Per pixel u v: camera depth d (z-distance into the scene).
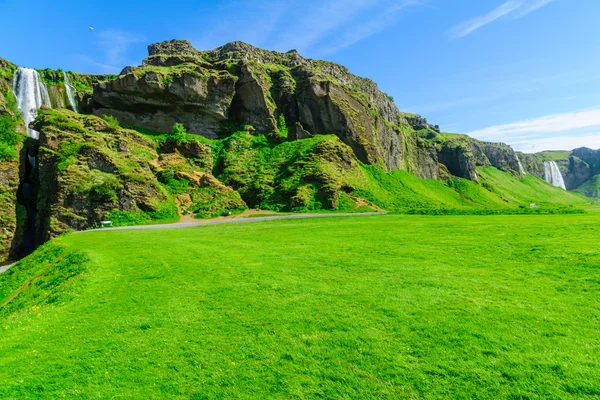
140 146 75.81
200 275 18.52
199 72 92.25
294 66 118.06
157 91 86.69
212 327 11.82
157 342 10.95
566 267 16.02
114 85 85.81
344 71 134.75
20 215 53.78
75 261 25.06
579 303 11.95
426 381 8.23
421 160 140.25
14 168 55.34
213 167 84.00
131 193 58.62
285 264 19.97
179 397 8.22
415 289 14.34
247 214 64.25
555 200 170.62
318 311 12.59
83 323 12.97
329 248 24.42
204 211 64.06
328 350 9.88
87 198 54.59
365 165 98.88
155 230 43.44
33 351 10.88
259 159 86.56
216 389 8.43
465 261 18.61
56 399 8.33
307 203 67.38
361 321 11.55
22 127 66.31
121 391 8.54
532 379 8.05
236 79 96.38
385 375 8.58
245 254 23.62
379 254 21.38
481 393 7.72
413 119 185.75
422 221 40.03
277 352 9.93
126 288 17.09
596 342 9.42
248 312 12.89
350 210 67.31
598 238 21.45
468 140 196.38
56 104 90.31
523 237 23.83
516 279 15.03
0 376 9.48
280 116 102.56
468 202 120.19
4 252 49.44
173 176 71.69
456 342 9.84
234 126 99.12
